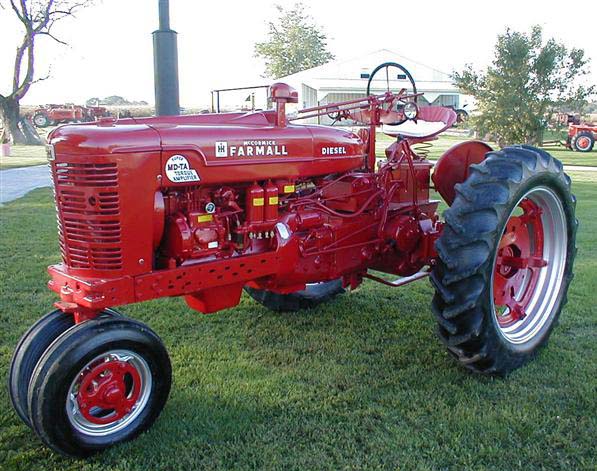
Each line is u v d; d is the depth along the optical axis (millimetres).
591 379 3438
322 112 4055
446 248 3305
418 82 38719
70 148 2691
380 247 3959
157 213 2871
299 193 3695
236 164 3100
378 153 16750
